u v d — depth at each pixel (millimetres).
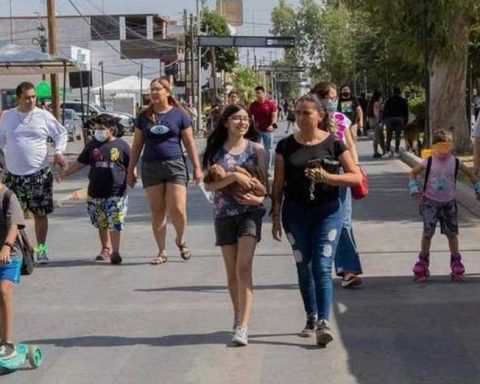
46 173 13188
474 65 36750
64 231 16312
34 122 13102
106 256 13406
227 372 7965
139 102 75938
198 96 68750
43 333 9445
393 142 35469
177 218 12945
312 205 8641
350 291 10906
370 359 8227
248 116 8820
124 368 8180
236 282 8875
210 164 8805
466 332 9023
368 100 43062
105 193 13008
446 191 11219
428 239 11312
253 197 8633
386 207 18250
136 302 10695
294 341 8820
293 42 46188
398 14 25609
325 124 8875
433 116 27844
